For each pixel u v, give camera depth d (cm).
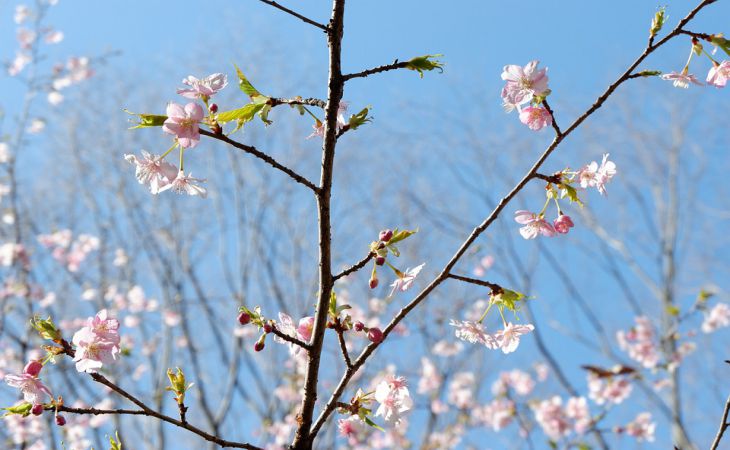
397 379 267
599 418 738
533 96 262
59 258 1091
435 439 959
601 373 648
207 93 230
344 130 235
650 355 823
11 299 955
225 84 233
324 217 233
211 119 227
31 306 863
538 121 264
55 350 238
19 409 232
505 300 261
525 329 281
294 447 236
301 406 239
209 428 1084
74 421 859
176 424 226
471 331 283
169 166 249
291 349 252
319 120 255
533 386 881
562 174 272
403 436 904
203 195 252
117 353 237
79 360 232
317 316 237
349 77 236
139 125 225
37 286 965
